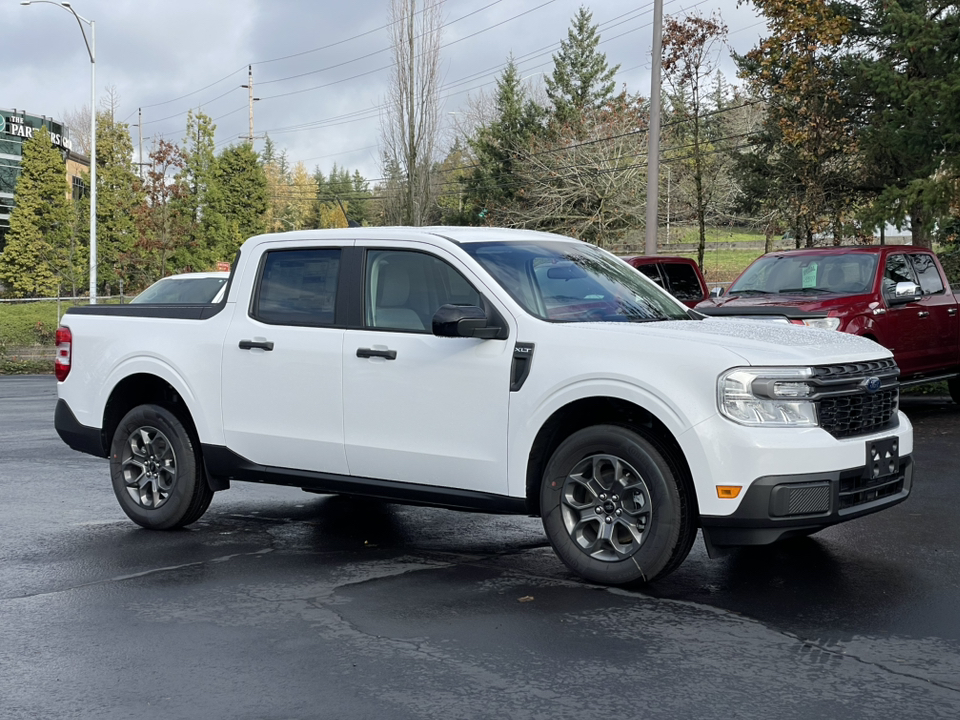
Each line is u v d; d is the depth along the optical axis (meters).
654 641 4.74
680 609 5.23
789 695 4.07
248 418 6.81
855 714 3.88
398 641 4.79
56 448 11.51
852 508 5.40
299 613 5.26
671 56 30.70
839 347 5.72
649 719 3.85
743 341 5.48
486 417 5.90
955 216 21.33
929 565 6.07
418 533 7.13
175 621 5.16
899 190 21.27
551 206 47.69
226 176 58.59
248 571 6.14
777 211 33.72
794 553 6.38
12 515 7.92
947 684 4.18
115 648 4.76
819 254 13.09
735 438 5.19
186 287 16.75
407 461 6.19
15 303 37.81
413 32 50.69
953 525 7.10
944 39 21.52
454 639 4.80
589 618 5.10
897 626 4.94
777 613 5.16
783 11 24.98
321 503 8.30
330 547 6.73
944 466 9.38
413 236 6.36
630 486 5.52
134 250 38.75
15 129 56.75
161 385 7.54
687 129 43.34
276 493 8.77
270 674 4.39
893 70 25.06
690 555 6.37
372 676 4.34
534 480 5.86
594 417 5.96
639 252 46.34
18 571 6.21
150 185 37.59
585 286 6.32
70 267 46.72
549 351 5.72
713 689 4.14
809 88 25.72
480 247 6.27
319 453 6.53
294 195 110.50
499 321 5.95
